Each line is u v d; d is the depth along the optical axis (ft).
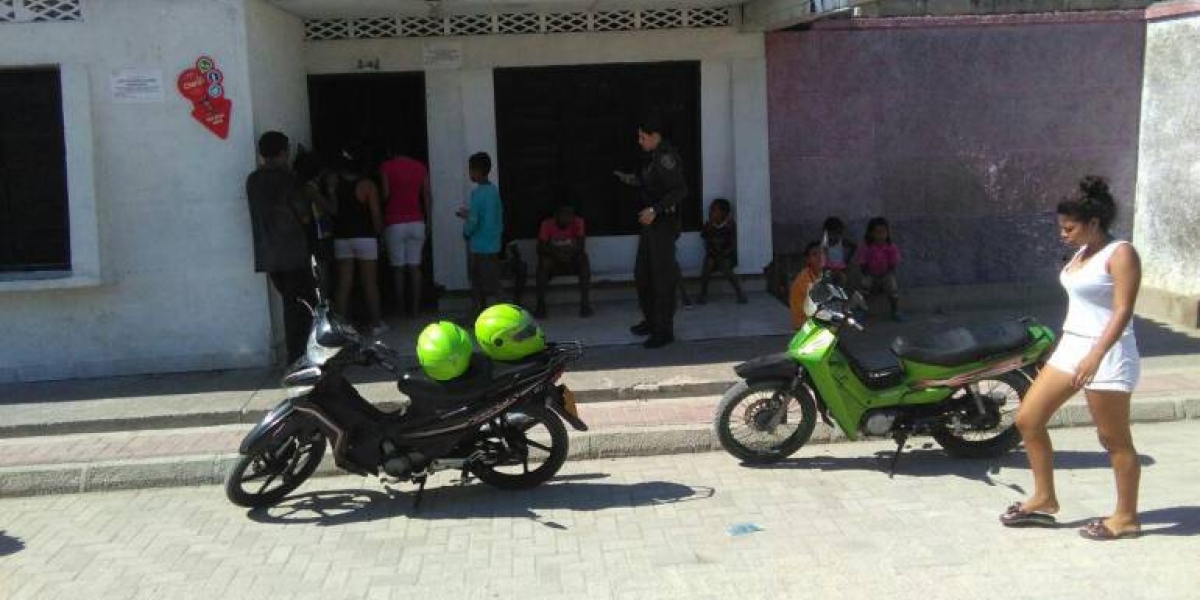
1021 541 16.06
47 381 25.49
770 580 15.02
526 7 29.63
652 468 20.54
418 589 15.19
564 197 31.76
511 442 18.74
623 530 17.21
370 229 28.66
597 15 31.58
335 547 16.93
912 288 33.42
